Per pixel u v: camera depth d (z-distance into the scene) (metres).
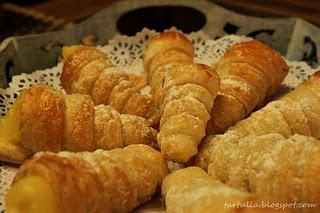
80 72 0.38
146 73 0.42
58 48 0.47
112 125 0.33
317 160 0.27
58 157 0.27
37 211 0.25
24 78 0.43
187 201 0.26
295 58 0.47
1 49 0.43
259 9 0.51
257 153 0.29
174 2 0.50
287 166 0.27
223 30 0.50
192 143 0.32
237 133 0.33
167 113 0.33
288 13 0.51
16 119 0.33
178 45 0.41
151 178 0.31
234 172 0.30
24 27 0.53
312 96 0.35
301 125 0.34
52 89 0.34
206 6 0.50
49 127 0.32
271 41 0.48
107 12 0.49
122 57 0.48
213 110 0.36
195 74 0.34
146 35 0.49
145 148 0.32
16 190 0.26
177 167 0.33
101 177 0.28
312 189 0.27
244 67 0.38
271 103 0.35
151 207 0.32
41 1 0.59
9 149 0.34
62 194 0.26
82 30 0.48
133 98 0.37
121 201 0.29
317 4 0.52
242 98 0.37
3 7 0.57
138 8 0.50
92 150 0.33
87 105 0.34
